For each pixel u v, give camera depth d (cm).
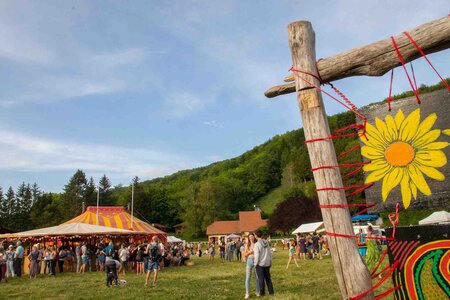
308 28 338
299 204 5850
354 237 301
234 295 939
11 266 1772
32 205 9606
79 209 8938
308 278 1202
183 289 1105
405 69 306
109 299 980
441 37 285
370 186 319
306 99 326
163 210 9312
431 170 296
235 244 2780
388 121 316
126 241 2644
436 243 287
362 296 287
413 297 292
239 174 11669
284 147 12012
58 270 2048
